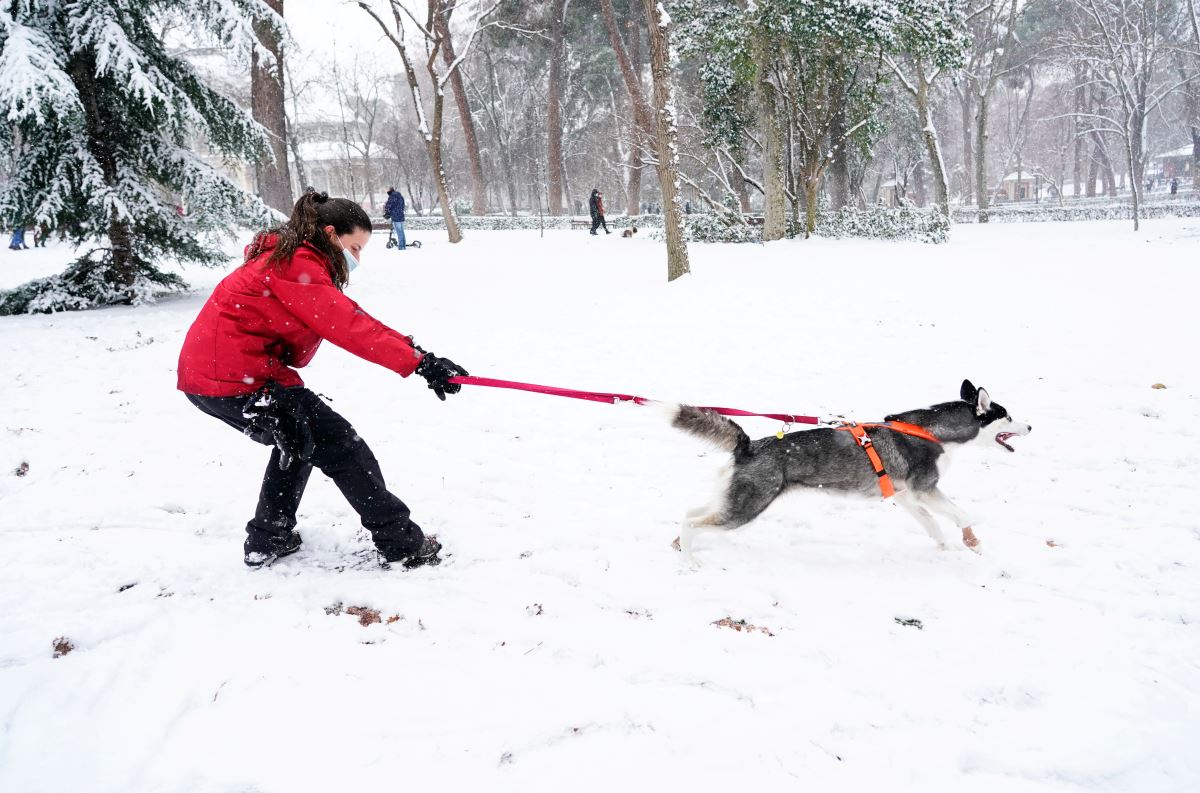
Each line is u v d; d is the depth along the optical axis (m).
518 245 23.12
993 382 7.11
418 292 13.41
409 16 22.83
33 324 10.13
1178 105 53.56
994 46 33.38
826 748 2.50
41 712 2.58
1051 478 5.01
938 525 4.30
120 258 11.77
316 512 4.48
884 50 20.17
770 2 19.72
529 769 2.36
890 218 21.47
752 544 4.20
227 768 2.33
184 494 4.71
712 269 15.20
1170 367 7.02
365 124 60.56
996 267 13.80
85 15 10.21
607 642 3.10
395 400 6.96
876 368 7.77
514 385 3.58
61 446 5.50
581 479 5.14
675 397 7.08
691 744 2.49
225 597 3.43
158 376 7.51
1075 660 3.02
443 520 4.39
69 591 3.44
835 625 3.29
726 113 24.36
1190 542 3.99
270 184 23.97
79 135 10.81
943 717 2.68
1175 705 2.74
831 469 3.92
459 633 3.17
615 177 51.22
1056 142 62.22
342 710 2.62
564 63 49.38
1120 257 14.52
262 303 3.21
